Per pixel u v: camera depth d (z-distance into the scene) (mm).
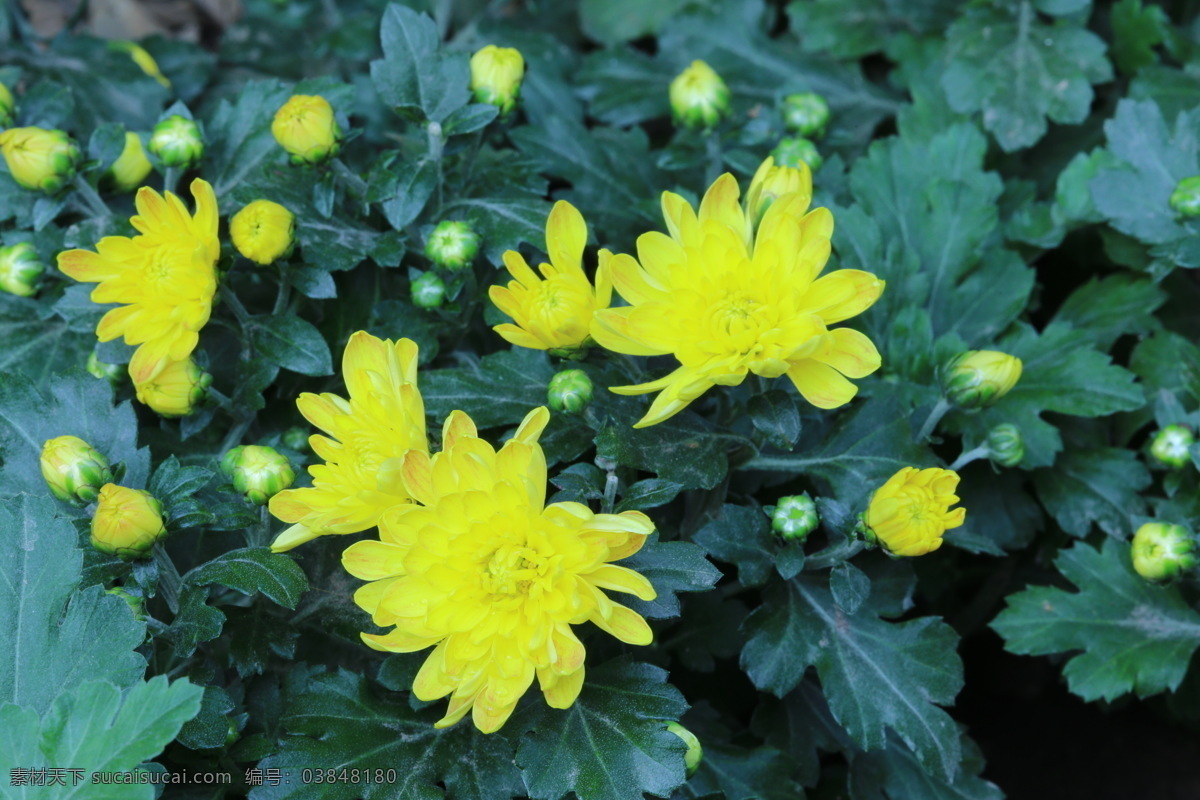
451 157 673
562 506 559
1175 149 688
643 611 591
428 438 628
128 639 588
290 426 671
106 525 584
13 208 671
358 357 586
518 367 641
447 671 561
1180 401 688
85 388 625
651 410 581
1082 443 693
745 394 632
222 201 675
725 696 693
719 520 617
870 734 615
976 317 695
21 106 705
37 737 569
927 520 583
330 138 637
